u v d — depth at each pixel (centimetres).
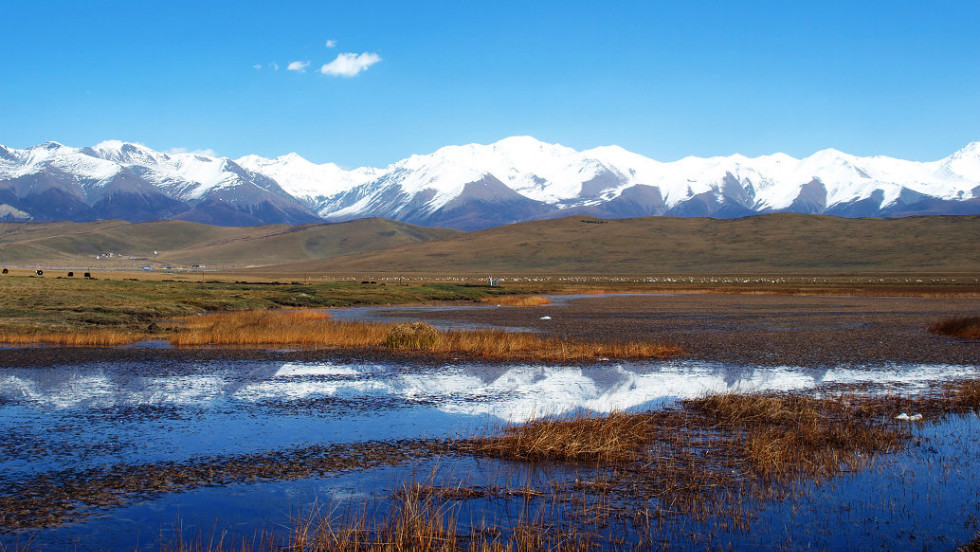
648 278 17650
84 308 4822
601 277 18625
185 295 6681
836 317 5534
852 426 1808
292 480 1367
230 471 1416
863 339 3878
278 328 3925
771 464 1465
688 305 7319
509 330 4434
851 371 2748
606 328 4575
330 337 3600
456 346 3456
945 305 7325
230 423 1831
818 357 3138
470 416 1934
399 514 1187
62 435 1683
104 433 1709
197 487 1321
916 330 4412
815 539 1109
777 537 1116
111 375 2559
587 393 2278
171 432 1728
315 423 1841
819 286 12425
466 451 1580
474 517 1188
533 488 1332
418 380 2516
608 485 1350
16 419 1847
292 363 2906
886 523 1173
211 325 4222
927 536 1123
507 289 10838
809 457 1534
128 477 1373
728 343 3672
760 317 5544
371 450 1580
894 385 2439
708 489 1333
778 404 1970
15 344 3444
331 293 8131
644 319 5353
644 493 1308
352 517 1175
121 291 6612
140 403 2072
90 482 1339
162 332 4106
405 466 1462
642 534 1122
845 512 1221
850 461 1505
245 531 1115
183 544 1058
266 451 1564
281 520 1162
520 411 2000
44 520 1148
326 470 1430
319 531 1105
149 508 1211
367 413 1967
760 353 3272
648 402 2131
